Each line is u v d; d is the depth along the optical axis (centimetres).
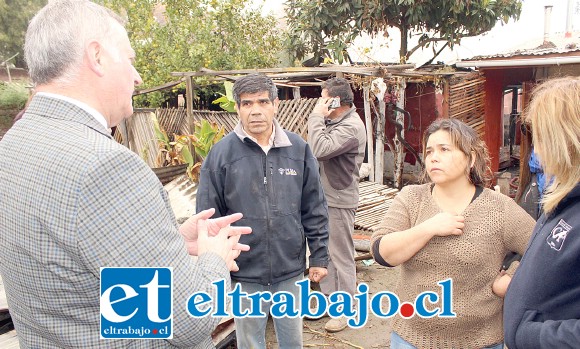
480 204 200
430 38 1062
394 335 219
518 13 1034
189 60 1040
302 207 299
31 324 136
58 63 132
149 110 875
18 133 132
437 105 958
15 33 1630
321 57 1078
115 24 144
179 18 1094
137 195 125
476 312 198
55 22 133
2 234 129
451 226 193
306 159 295
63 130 128
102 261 121
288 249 283
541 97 149
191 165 646
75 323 130
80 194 118
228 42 1108
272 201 277
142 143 863
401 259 200
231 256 160
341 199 374
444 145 197
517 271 161
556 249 142
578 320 135
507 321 156
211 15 1089
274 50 1161
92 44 135
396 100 847
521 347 149
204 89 1055
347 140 360
